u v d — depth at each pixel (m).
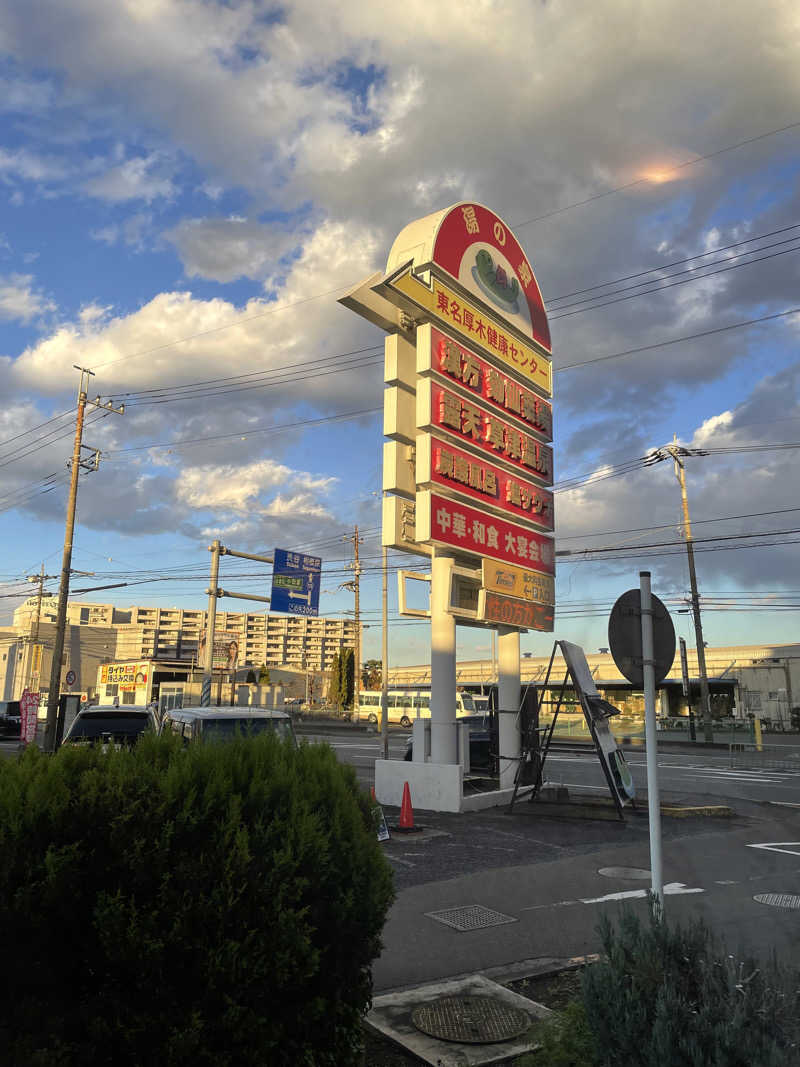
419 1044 4.06
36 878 2.77
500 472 15.07
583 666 14.41
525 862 9.54
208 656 28.86
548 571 16.47
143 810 2.97
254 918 2.96
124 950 2.74
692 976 2.97
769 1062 2.42
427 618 15.27
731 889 7.91
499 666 15.36
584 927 6.59
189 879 2.89
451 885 8.26
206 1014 2.81
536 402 16.50
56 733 29.98
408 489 13.44
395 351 13.46
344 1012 3.23
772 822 12.82
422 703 48.47
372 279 12.71
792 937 5.82
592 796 14.42
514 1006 4.62
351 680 64.94
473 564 15.33
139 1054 2.74
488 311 15.16
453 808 13.70
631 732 40.81
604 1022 2.91
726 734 42.00
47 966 2.74
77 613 165.00
